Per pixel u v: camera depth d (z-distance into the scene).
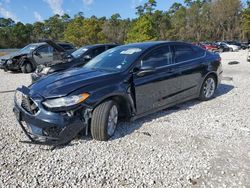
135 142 3.91
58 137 3.59
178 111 5.36
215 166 3.24
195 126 4.53
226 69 11.97
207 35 69.62
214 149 3.68
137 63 4.49
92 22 49.38
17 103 3.98
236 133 4.22
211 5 66.88
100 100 3.80
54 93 3.62
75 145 3.80
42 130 3.69
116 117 4.13
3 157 3.50
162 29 66.88
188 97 5.61
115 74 4.18
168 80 4.96
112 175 3.08
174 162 3.34
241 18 64.94
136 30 46.62
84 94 3.67
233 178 2.99
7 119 5.00
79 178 3.03
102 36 49.88
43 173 3.13
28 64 12.47
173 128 4.45
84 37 48.62
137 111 4.45
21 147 3.77
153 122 4.73
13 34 69.56
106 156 3.50
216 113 5.22
